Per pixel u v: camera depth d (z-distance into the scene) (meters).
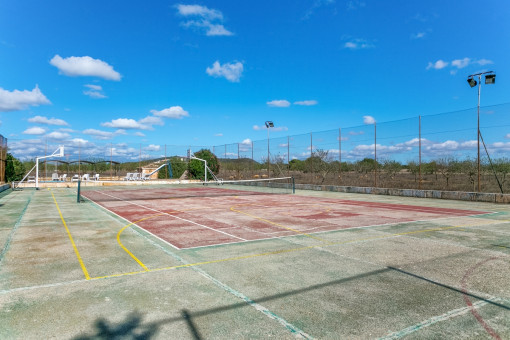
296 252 7.32
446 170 20.78
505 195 16.69
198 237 8.95
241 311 4.27
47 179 35.94
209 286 5.18
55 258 6.79
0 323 3.92
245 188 31.52
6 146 30.95
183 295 4.81
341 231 9.79
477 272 5.87
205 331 3.75
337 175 26.30
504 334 3.69
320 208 15.54
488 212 13.86
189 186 35.62
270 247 7.79
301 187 29.03
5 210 14.77
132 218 12.41
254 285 5.23
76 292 4.91
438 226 10.57
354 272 5.89
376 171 23.17
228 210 14.85
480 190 18.84
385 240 8.54
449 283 5.32
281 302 4.57
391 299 4.67
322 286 5.19
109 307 4.39
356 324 3.92
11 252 7.28
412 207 15.77
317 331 3.75
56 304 4.48
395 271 5.94
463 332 3.74
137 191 28.16
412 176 24.84
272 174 31.83
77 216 12.93
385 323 3.95
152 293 4.88
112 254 7.12
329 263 6.45
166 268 6.11
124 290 5.00
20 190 28.33
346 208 15.48
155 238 8.81
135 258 6.80
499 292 4.93
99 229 10.13
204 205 17.02
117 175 39.38
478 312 4.26
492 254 7.11
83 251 7.38
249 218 12.39
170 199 20.50
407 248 7.67
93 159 36.25
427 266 6.23
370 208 15.45
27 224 11.01
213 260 6.66
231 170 38.03
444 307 4.41
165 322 3.96
